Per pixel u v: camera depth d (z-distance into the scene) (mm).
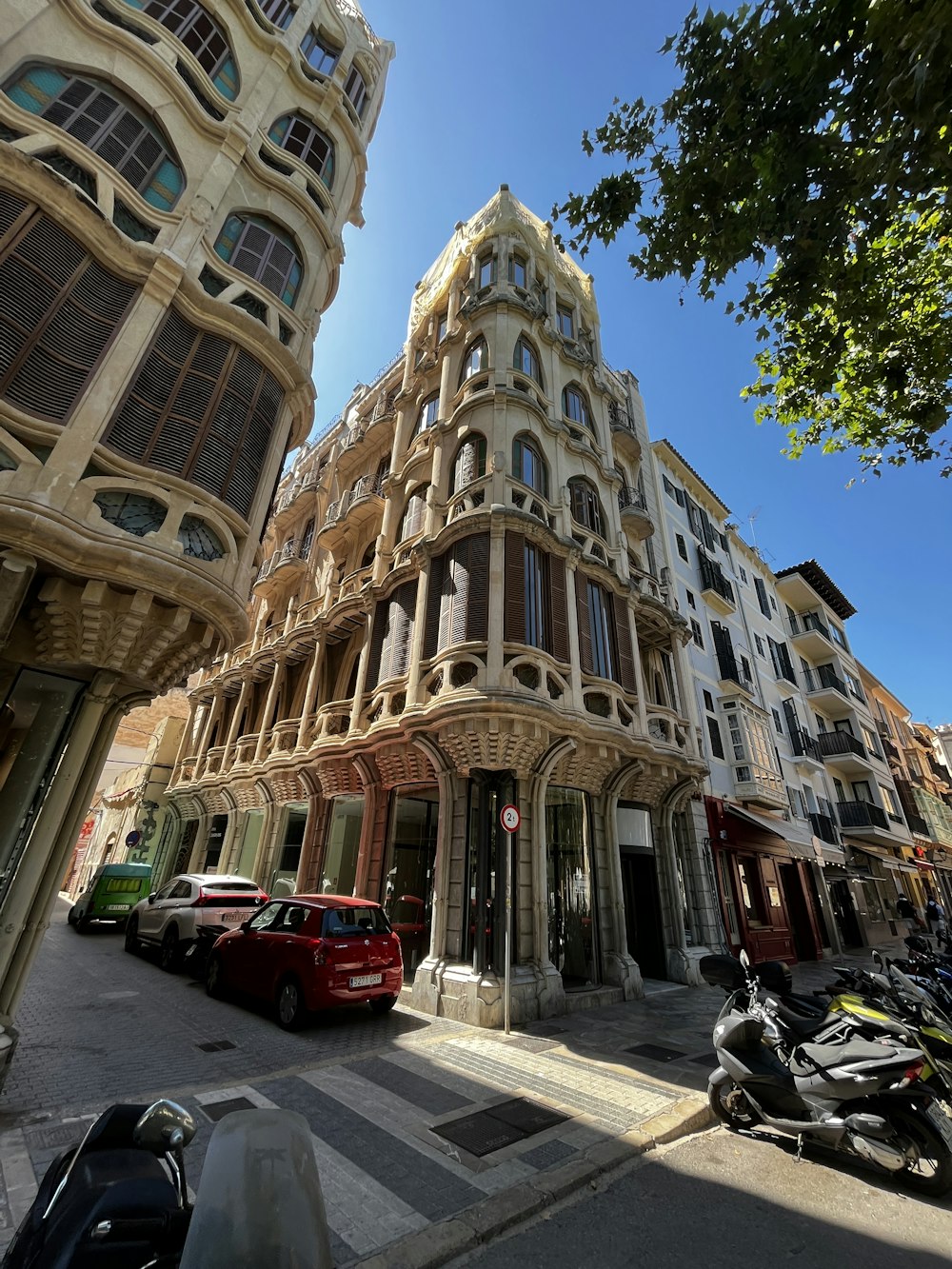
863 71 4164
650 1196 3936
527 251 15305
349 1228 3340
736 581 23078
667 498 20172
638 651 13125
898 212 5676
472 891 9312
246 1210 1439
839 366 6977
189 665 6676
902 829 27156
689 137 5215
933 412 6902
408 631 11719
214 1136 1625
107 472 5793
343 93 10375
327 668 15312
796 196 4863
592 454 14109
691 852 13773
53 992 8523
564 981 10312
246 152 8398
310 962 7402
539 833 9641
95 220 6156
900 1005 5727
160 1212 1946
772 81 4543
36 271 5711
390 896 10805
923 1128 4195
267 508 7367
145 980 9789
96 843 29469
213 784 17812
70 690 6156
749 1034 5137
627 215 5773
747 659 21281
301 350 8328
